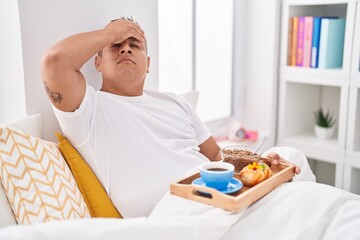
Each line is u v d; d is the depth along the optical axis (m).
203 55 2.57
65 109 1.36
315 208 1.27
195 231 1.10
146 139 1.54
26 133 1.37
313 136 2.78
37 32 1.49
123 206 1.44
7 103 1.57
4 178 1.22
